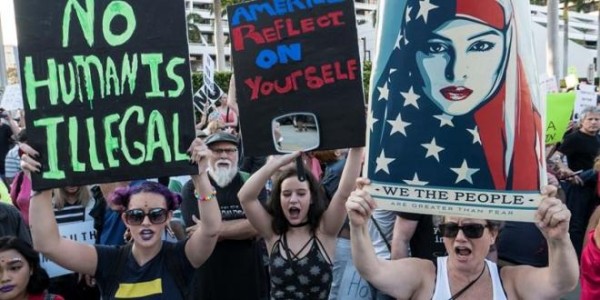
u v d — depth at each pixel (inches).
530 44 93.0
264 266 172.7
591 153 261.0
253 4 125.4
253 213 144.3
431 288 103.7
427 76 95.3
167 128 114.1
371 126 99.3
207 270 160.7
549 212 90.4
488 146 93.2
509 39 92.2
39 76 113.4
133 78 114.0
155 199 117.6
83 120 113.9
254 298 163.3
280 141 126.2
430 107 95.3
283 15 124.3
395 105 97.2
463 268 100.6
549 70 911.0
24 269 118.1
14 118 438.9
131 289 117.6
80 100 113.9
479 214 94.0
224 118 354.0
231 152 167.2
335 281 162.1
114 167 114.2
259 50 125.9
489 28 92.4
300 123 125.1
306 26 123.7
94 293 165.6
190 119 114.0
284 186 142.7
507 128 92.7
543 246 168.9
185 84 113.9
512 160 92.7
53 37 113.6
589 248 108.3
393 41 97.3
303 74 124.5
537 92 92.9
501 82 92.7
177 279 119.3
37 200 114.1
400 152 97.0
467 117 93.7
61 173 113.4
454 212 95.0
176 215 192.7
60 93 113.7
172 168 114.2
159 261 120.3
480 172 93.7
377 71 98.9
